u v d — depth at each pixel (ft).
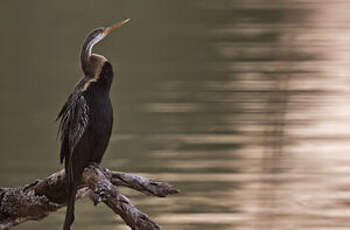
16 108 62.39
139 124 57.41
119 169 48.75
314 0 111.34
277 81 69.51
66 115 23.48
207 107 62.08
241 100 64.34
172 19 97.60
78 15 96.27
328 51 83.35
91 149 23.32
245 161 50.55
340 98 65.57
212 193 45.29
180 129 56.65
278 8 105.50
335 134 56.65
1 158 50.31
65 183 23.43
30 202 23.90
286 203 44.80
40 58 77.97
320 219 42.91
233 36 90.38
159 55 81.41
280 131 56.29
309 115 61.16
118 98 64.54
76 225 41.06
